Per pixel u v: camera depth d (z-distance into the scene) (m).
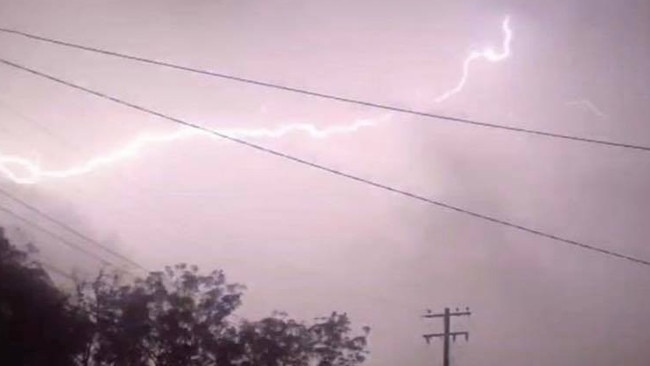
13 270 25.64
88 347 27.42
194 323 29.00
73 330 26.75
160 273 29.22
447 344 39.62
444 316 40.22
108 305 28.03
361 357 32.75
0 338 25.20
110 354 27.61
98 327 27.64
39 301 26.02
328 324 32.56
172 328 28.58
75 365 27.12
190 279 29.45
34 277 26.08
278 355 30.75
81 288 27.95
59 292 26.78
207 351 29.12
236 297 29.84
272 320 31.25
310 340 32.12
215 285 29.72
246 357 29.95
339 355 32.44
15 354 25.45
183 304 28.92
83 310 27.39
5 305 25.33
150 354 28.42
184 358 28.62
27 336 25.61
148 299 28.59
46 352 26.11
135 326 28.14
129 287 28.55
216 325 29.45
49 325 26.14
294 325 31.69
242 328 30.50
